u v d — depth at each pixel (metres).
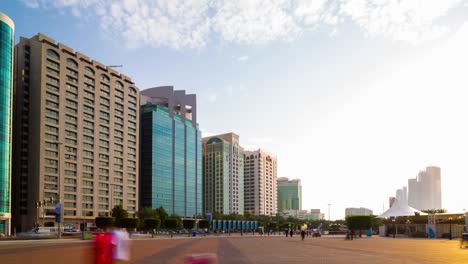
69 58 158.38
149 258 34.06
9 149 123.06
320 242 71.56
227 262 30.95
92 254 18.64
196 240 83.88
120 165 181.75
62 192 150.75
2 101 120.81
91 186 164.62
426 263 30.61
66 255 36.88
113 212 149.38
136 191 189.88
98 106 170.62
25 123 146.88
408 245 59.53
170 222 148.00
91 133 166.38
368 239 91.44
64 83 155.38
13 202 145.00
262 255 38.50
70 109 157.50
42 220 141.25
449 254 40.16
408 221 112.00
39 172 143.50
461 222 100.69
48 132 147.75
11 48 125.56
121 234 19.23
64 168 152.50
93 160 166.25
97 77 171.25
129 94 189.88
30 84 148.62
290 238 100.00
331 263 30.47
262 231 149.00
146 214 174.75
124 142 184.38
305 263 30.41
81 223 157.38
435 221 104.88
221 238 100.25
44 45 149.00
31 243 64.88
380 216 117.81
